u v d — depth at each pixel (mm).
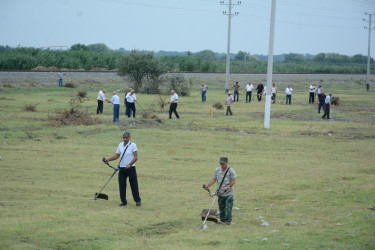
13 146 25922
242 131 33750
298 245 11219
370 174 20984
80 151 25203
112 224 13266
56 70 86438
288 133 33531
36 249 10945
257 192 17641
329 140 30953
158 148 26969
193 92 70438
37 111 40719
